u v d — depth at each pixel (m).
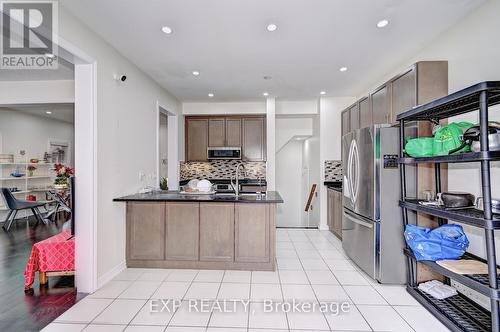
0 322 2.02
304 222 6.73
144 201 3.06
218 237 3.04
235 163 5.74
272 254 3.00
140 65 3.35
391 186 2.62
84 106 2.49
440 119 2.49
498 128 1.70
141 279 2.79
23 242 4.23
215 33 2.56
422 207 2.18
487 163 1.57
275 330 1.92
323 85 4.19
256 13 2.23
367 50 2.95
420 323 2.01
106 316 2.10
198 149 5.45
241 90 4.47
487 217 1.56
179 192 3.70
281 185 7.04
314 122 5.55
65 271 2.65
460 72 2.35
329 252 3.66
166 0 2.05
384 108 3.14
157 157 4.00
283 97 4.94
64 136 7.76
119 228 2.98
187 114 5.38
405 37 2.66
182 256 3.07
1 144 5.95
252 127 5.39
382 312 2.15
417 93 2.49
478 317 1.98
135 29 2.49
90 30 2.46
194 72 3.60
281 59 3.19
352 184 3.13
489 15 2.06
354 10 2.20
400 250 2.62
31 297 2.40
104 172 2.68
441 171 2.52
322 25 2.42
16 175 6.14
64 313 2.14
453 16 2.29
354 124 4.13
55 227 5.29
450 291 2.30
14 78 3.84
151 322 2.02
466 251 2.30
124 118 3.09
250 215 3.02
